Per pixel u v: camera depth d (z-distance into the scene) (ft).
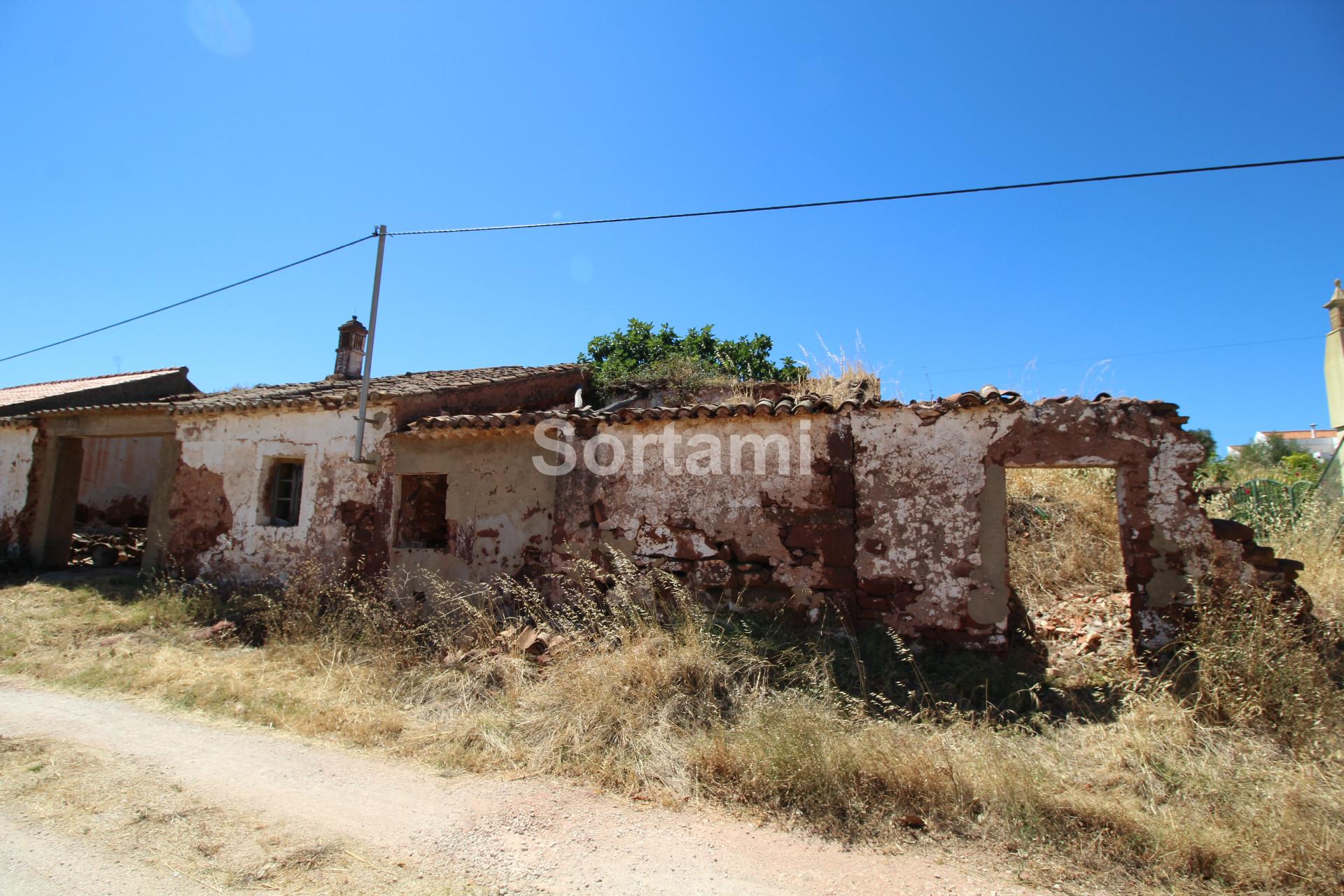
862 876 12.05
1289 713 16.71
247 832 13.08
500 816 14.16
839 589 24.29
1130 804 14.05
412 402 32.91
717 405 26.66
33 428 45.75
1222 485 39.99
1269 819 12.94
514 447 29.96
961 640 22.75
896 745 16.01
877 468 24.40
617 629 23.59
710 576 26.08
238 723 19.70
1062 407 22.57
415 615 29.27
